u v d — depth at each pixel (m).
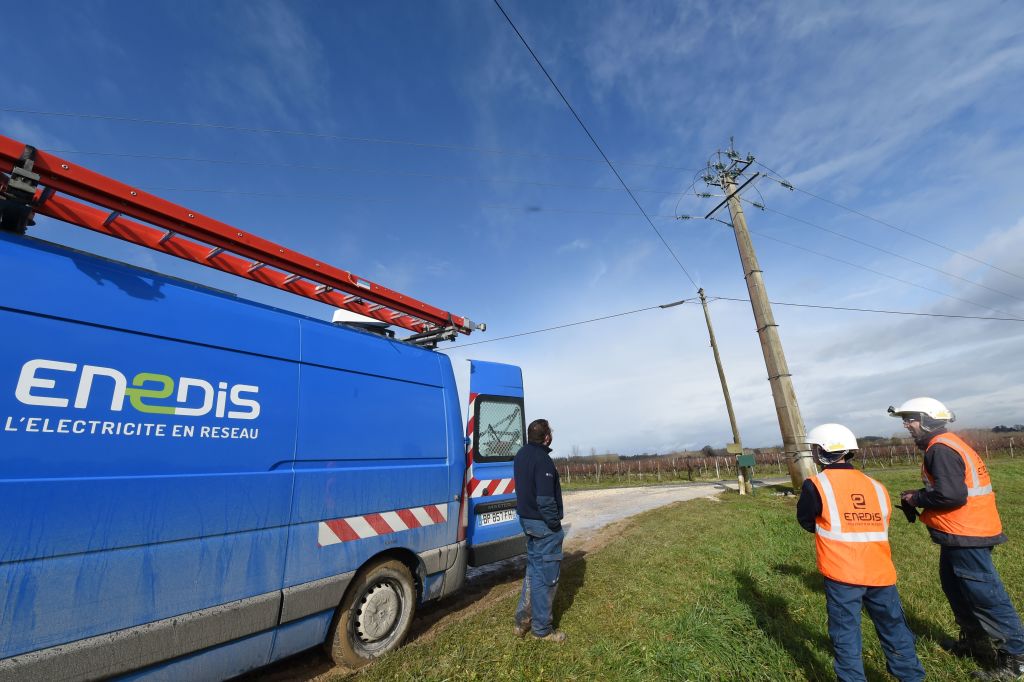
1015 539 6.84
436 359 5.14
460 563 4.79
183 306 3.11
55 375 2.46
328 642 3.68
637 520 10.59
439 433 4.84
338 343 4.07
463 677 3.23
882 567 2.80
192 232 3.24
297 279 4.05
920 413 3.68
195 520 2.86
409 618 4.16
